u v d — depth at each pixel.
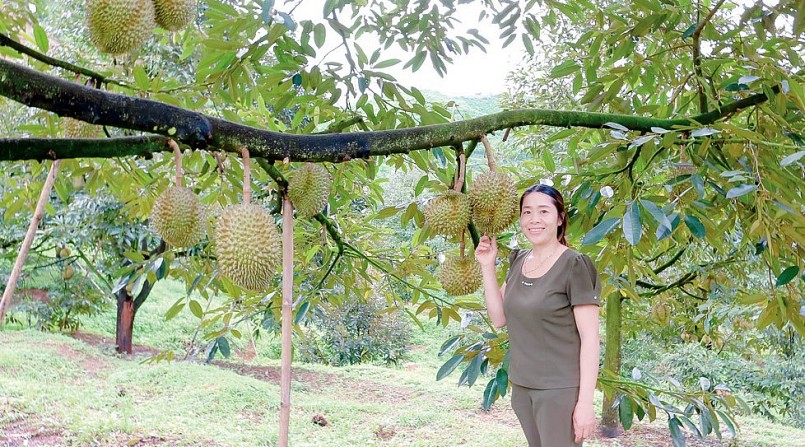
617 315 6.76
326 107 2.94
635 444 6.72
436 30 2.98
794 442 6.96
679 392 2.76
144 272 2.85
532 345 2.19
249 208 1.48
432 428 7.04
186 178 3.16
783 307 2.34
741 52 2.76
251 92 2.83
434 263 3.37
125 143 1.52
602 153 2.44
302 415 7.25
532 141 6.35
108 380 7.90
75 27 6.61
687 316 6.69
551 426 2.14
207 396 7.40
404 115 2.90
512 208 1.97
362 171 3.30
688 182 2.52
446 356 14.42
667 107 3.07
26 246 1.34
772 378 8.15
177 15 1.57
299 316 3.05
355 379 10.11
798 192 2.60
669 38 2.96
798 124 2.60
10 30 2.30
